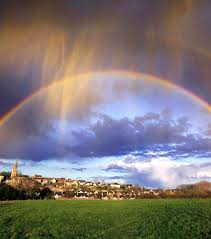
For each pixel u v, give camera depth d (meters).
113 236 28.36
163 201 69.25
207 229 30.39
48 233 30.98
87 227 34.12
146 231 30.47
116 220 39.69
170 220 37.16
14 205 65.94
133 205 63.28
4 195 106.12
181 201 66.12
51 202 78.69
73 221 39.47
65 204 70.88
